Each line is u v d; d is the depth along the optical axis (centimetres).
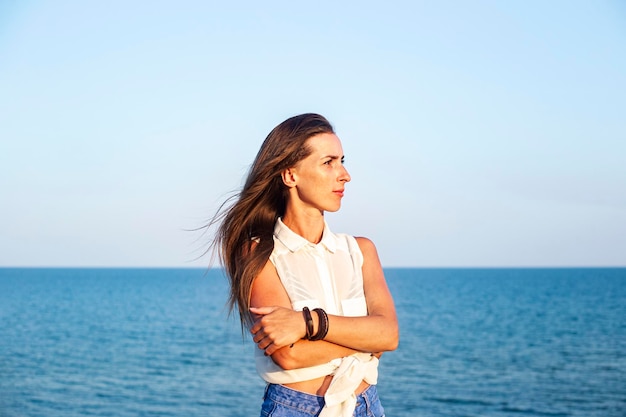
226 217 287
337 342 253
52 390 3028
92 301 9750
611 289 12838
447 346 4553
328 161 271
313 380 261
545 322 6228
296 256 274
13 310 7850
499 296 10744
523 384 3125
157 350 4400
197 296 11262
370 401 271
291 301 269
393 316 272
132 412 2581
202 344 4719
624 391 2941
